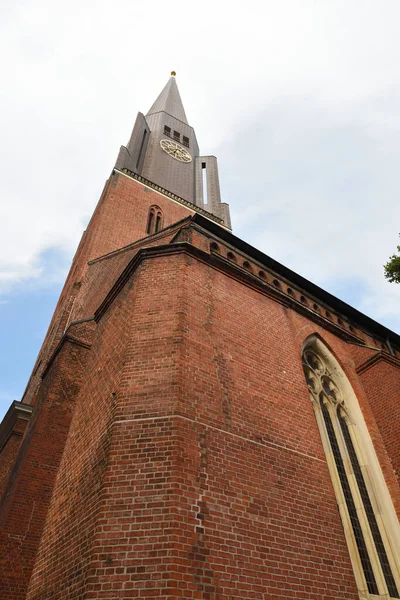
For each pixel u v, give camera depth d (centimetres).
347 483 1064
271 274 1431
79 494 741
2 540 930
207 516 636
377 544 965
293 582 663
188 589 546
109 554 571
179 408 736
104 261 1895
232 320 1030
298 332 1252
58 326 1806
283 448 855
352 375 1366
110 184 2792
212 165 4219
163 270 1038
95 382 970
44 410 1173
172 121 4506
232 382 880
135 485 640
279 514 734
